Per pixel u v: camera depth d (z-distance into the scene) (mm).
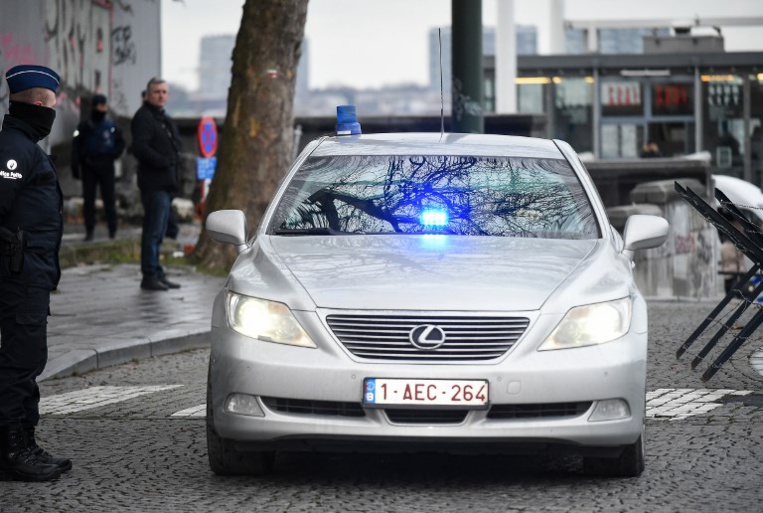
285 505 12625
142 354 23922
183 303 29672
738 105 69250
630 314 13367
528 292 13000
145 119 31422
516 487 13422
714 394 19172
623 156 69688
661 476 13867
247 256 14469
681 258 46781
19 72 14125
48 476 13891
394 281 13133
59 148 48562
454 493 13156
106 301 29938
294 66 37312
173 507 12586
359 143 16594
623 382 12930
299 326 12883
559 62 69875
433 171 15805
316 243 14500
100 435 16516
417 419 12703
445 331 12680
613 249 14648
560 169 16016
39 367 14164
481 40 30500
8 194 13812
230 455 13672
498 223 14977
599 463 13727
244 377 12883
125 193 52094
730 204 21484
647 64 69375
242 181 36781
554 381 12664
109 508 12602
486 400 12562
